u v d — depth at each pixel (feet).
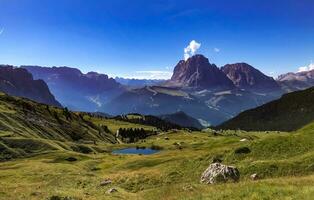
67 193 140.05
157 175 196.54
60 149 577.02
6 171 330.54
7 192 152.87
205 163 198.59
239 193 94.17
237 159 198.59
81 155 513.45
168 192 128.67
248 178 156.56
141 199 127.13
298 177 132.87
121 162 341.82
